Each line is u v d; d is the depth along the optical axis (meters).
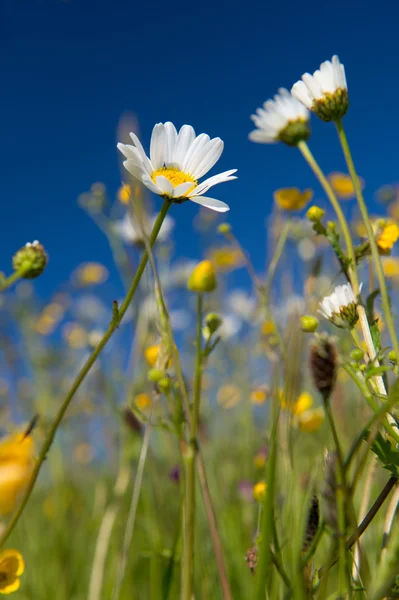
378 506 0.34
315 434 0.49
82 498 0.81
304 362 0.31
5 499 0.30
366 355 0.38
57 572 0.61
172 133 0.39
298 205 0.53
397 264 0.58
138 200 0.35
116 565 0.52
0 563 0.34
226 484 0.66
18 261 0.37
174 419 0.35
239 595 0.49
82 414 0.73
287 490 0.36
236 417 0.75
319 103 0.41
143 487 0.56
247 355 0.69
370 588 0.31
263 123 0.47
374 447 0.34
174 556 0.44
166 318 0.34
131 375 0.56
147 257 0.35
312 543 0.33
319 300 0.39
